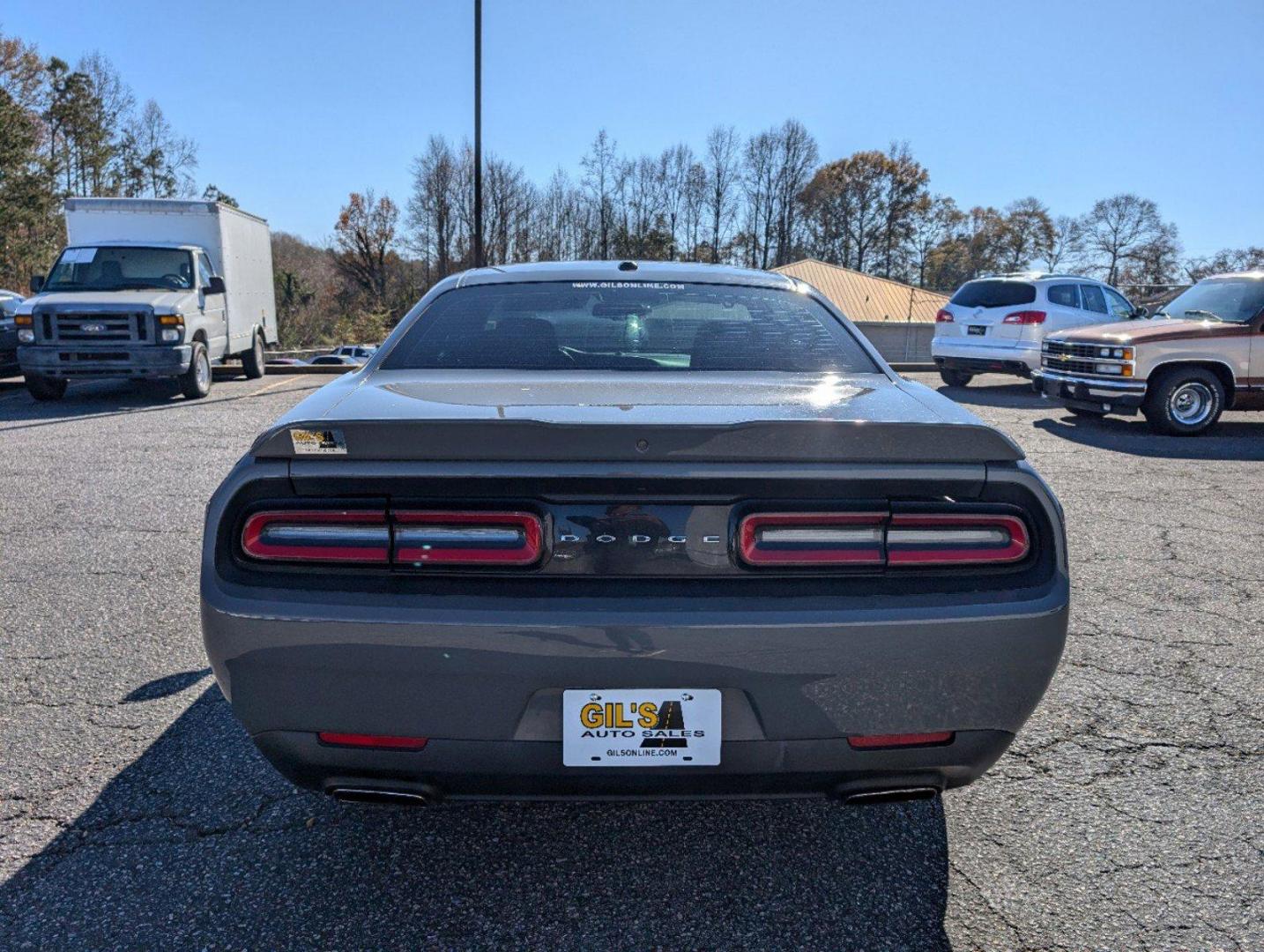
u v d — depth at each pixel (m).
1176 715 2.97
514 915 1.99
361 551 1.73
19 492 5.99
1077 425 9.75
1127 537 5.20
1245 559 4.77
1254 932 1.93
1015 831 2.32
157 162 58.62
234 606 1.72
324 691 1.73
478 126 18.64
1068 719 2.94
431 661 1.69
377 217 75.38
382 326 68.44
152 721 2.85
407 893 2.06
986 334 12.52
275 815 2.36
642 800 1.80
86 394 11.78
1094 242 79.75
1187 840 2.28
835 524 1.75
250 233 14.16
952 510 1.76
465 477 1.72
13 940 1.88
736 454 1.72
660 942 1.90
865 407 2.01
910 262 87.81
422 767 1.76
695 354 2.51
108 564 4.45
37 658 3.32
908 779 1.85
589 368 2.42
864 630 1.70
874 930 1.94
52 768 2.57
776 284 3.01
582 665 1.69
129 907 1.99
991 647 1.75
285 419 1.90
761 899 2.05
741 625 1.68
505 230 69.25
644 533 1.74
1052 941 1.90
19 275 36.81
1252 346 8.89
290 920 1.96
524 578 1.74
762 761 1.75
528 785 1.77
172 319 10.45
